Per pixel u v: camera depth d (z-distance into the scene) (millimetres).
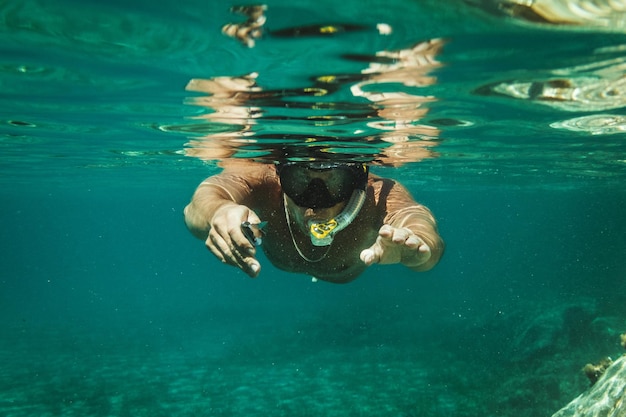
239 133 2314
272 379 4625
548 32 1075
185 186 8094
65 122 2395
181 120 2164
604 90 1681
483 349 5195
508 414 3338
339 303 10195
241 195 955
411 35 1070
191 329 7773
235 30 1037
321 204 929
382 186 1004
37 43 1160
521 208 15219
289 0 880
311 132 2234
